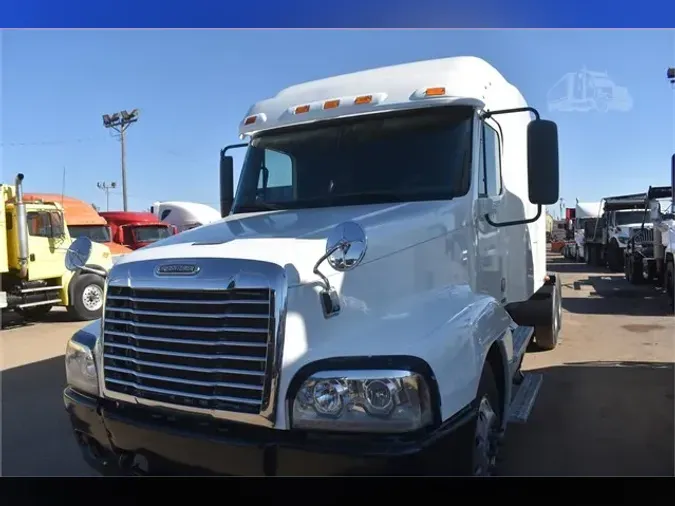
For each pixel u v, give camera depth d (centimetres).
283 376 265
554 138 377
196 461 280
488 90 436
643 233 1547
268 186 457
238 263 279
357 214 363
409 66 446
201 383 280
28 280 1158
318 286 283
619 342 820
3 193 1120
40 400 619
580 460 414
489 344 320
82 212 1647
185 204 2106
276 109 469
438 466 262
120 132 2889
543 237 750
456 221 373
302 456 260
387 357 265
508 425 483
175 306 289
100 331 342
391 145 416
